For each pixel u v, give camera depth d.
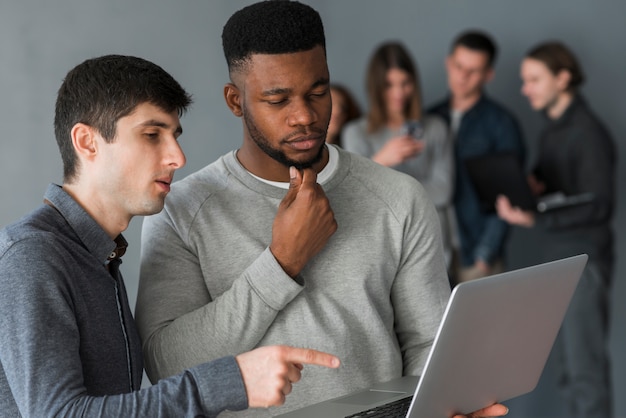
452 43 5.18
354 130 4.62
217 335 1.64
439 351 1.40
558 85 4.56
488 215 4.66
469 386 1.54
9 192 4.75
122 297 1.58
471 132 4.73
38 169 4.77
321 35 1.65
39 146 4.77
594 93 5.05
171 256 1.75
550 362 4.74
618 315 5.00
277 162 1.76
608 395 4.50
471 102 4.76
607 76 5.04
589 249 4.54
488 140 4.73
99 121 1.50
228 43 1.67
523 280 1.52
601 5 5.01
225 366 1.40
